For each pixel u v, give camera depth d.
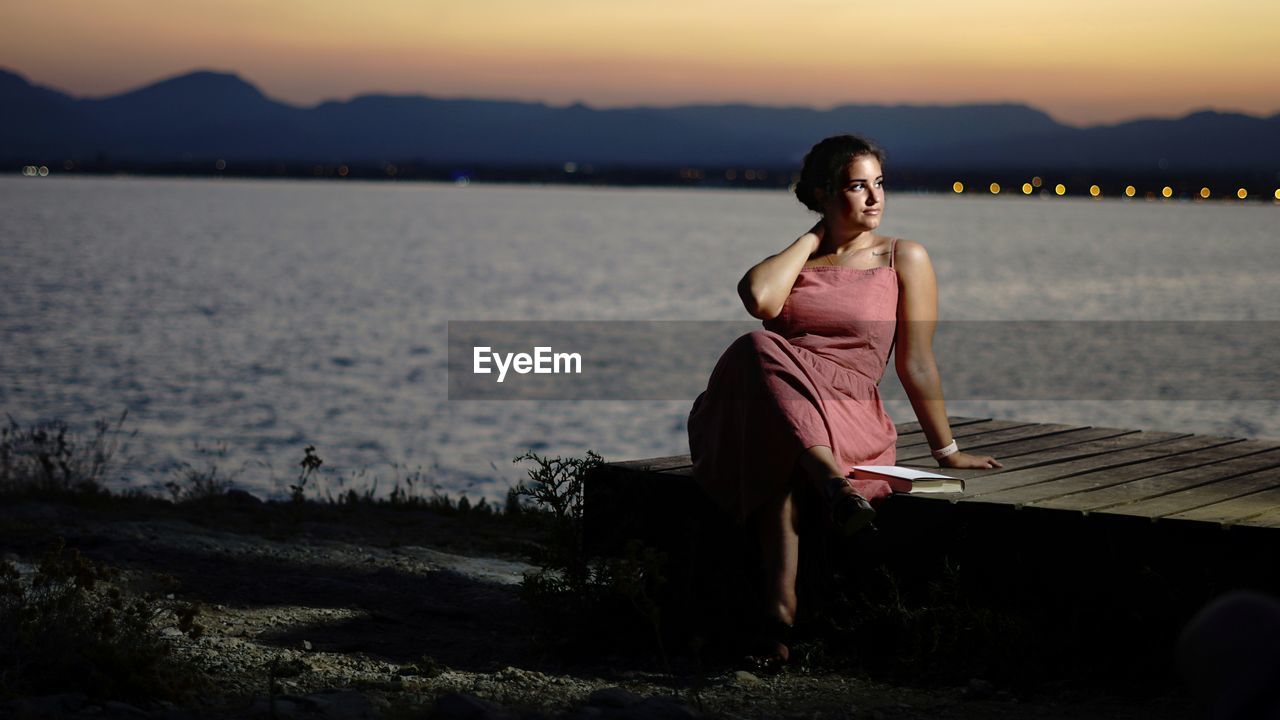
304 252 106.38
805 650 4.83
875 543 4.91
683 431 27.72
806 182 5.30
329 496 10.36
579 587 5.34
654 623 4.66
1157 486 5.20
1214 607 1.39
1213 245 137.25
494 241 134.38
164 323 49.84
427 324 53.47
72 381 32.50
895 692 4.48
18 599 4.51
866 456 5.00
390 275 82.50
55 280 69.44
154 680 4.05
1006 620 4.57
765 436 4.73
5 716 3.56
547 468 5.55
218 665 4.59
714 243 137.38
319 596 6.09
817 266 5.28
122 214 176.25
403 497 10.37
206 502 9.36
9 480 9.58
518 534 8.47
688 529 5.27
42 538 7.04
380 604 6.00
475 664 4.98
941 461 5.62
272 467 19.92
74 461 10.71
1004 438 6.76
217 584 6.21
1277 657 1.32
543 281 79.94
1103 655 4.54
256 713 3.80
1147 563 4.45
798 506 4.82
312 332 49.19
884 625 4.85
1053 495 4.92
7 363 35.56
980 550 4.73
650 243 135.88
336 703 3.98
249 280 74.81
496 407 31.22
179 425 25.66
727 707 4.23
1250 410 28.69
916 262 5.27
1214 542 4.33
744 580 5.14
